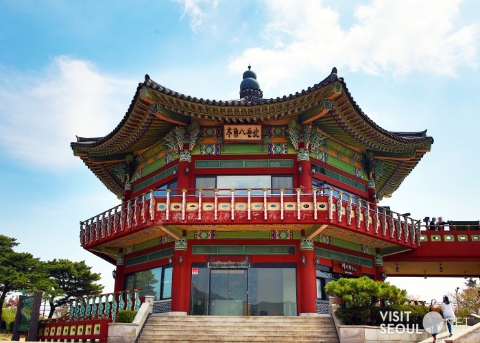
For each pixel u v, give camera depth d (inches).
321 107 1031.6
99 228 1224.2
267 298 1053.8
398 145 1262.3
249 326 903.1
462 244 1295.5
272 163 1147.9
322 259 1113.4
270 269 1076.5
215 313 1048.2
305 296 1026.1
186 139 1152.8
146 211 1049.5
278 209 1016.9
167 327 909.2
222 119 1093.1
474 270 1487.5
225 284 1070.4
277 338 856.3
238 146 1163.3
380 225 1162.6
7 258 2005.4
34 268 2058.3
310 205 1016.9
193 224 1016.9
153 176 1267.2
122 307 962.7
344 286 887.1
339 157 1263.5
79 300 1098.1
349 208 1056.2
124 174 1391.5
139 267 1211.2
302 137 1141.1
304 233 1079.6
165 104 1043.9
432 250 1291.8
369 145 1224.8
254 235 1096.2
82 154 1355.8
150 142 1266.0
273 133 1165.1
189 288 1060.5
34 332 1123.3
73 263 2282.2
